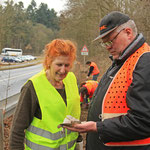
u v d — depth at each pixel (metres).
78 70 10.96
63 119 1.71
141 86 1.32
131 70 1.47
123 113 1.48
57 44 1.58
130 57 1.52
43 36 72.12
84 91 4.94
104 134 1.43
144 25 6.99
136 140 1.44
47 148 1.63
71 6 20.34
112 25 1.56
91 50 20.66
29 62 44.62
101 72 12.35
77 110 1.89
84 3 18.14
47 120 1.63
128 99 1.38
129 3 8.70
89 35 21.69
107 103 1.55
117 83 1.53
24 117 1.57
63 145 1.73
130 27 1.56
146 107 1.29
